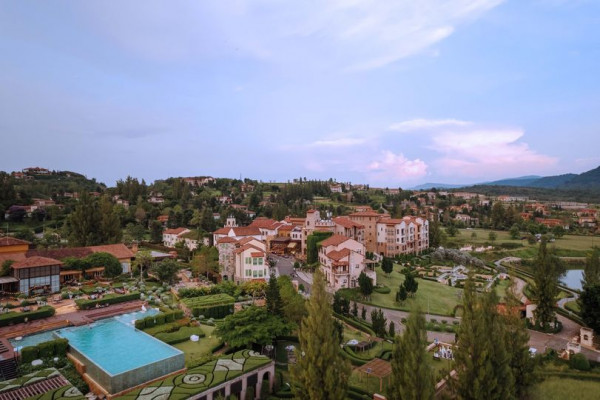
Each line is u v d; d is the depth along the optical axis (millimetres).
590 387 47812
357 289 91125
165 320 63500
